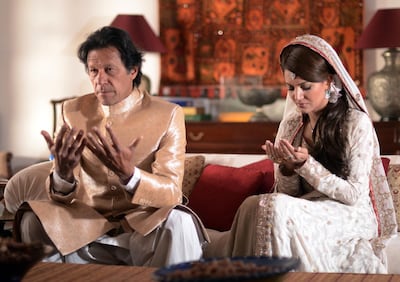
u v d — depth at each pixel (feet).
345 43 17.85
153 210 9.74
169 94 18.67
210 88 18.52
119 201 10.02
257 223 9.55
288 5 18.12
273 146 10.00
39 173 11.67
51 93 19.69
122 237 9.82
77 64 19.54
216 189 11.99
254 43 18.31
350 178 10.19
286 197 9.69
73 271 7.63
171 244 9.37
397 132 16.05
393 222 10.63
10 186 11.75
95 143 9.20
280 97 17.97
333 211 9.96
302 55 10.26
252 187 11.81
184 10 18.63
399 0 17.65
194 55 18.60
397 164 11.90
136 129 10.18
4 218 11.84
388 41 16.22
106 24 19.26
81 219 9.68
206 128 17.13
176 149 10.14
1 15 19.81
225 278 5.98
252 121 17.06
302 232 9.58
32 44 19.71
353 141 10.29
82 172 10.15
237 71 18.42
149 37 17.65
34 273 7.56
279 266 6.35
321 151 10.45
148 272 7.53
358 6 17.76
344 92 10.56
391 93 16.31
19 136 19.89
